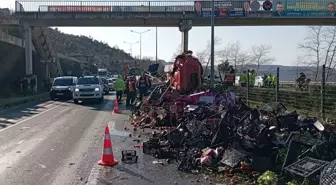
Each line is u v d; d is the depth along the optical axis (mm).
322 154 7340
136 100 23062
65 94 28609
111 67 128500
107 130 8297
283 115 10008
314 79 23312
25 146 10211
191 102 14844
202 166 7801
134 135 12047
